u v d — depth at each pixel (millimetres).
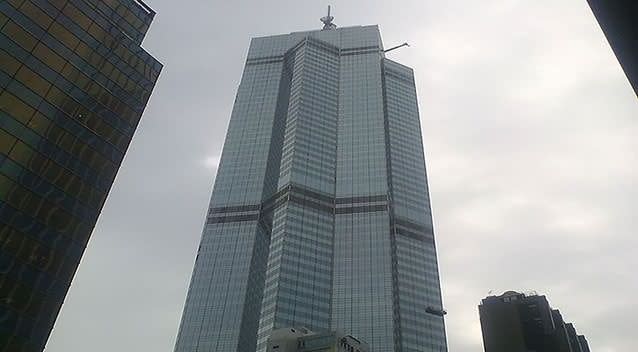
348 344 156250
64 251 72688
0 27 73375
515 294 100375
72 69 82000
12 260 66000
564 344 93125
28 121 72875
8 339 62969
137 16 98688
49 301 68875
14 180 69000
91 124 82312
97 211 79188
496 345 94250
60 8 83375
